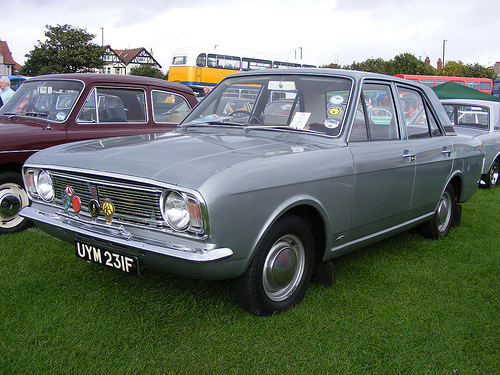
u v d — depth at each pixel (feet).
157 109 18.89
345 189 10.17
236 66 77.20
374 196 11.11
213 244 7.78
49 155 10.12
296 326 9.13
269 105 11.80
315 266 10.87
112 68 263.70
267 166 8.54
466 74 185.88
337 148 10.25
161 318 9.33
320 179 9.48
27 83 18.47
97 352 8.05
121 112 17.75
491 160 26.07
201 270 7.95
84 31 151.53
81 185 9.13
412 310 10.08
